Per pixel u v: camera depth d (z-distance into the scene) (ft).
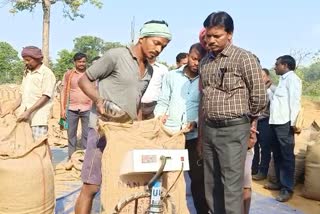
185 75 15.39
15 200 12.44
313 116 65.41
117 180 11.45
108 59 12.27
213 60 13.04
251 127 13.47
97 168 12.53
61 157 28.91
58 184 21.15
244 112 12.66
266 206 19.44
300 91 20.54
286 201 20.59
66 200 18.43
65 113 26.73
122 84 12.40
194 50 14.83
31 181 12.57
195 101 15.16
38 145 13.21
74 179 22.24
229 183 12.80
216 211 13.53
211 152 13.38
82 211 12.70
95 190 12.65
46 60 79.71
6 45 158.81
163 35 12.00
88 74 12.25
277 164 22.31
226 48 12.75
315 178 20.59
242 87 12.67
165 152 10.26
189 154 15.03
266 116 23.82
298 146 24.16
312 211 19.39
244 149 12.82
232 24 12.68
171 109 15.37
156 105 15.94
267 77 23.76
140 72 12.66
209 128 13.17
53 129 36.45
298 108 20.51
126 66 12.34
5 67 135.85
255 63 12.50
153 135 12.39
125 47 12.55
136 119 12.89
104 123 11.77
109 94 12.50
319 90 105.19
